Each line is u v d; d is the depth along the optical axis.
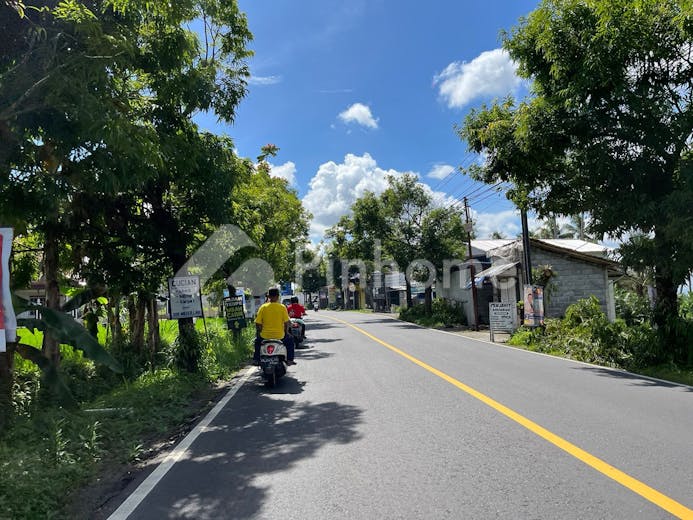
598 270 24.69
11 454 5.34
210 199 10.90
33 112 6.36
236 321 18.03
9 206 7.12
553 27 11.45
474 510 4.12
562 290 24.59
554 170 13.93
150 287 12.40
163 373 11.09
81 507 4.57
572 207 14.38
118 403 8.40
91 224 10.86
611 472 4.88
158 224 11.45
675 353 11.44
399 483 4.77
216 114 10.68
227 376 12.18
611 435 6.12
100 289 11.36
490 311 19.25
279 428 7.02
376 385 9.94
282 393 9.60
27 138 6.99
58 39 6.25
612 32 10.50
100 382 11.55
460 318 30.66
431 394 8.84
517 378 10.37
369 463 5.37
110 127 6.09
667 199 10.64
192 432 7.00
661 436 6.06
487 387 9.38
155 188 10.83
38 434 6.36
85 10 5.73
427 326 30.08
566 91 11.50
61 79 5.77
